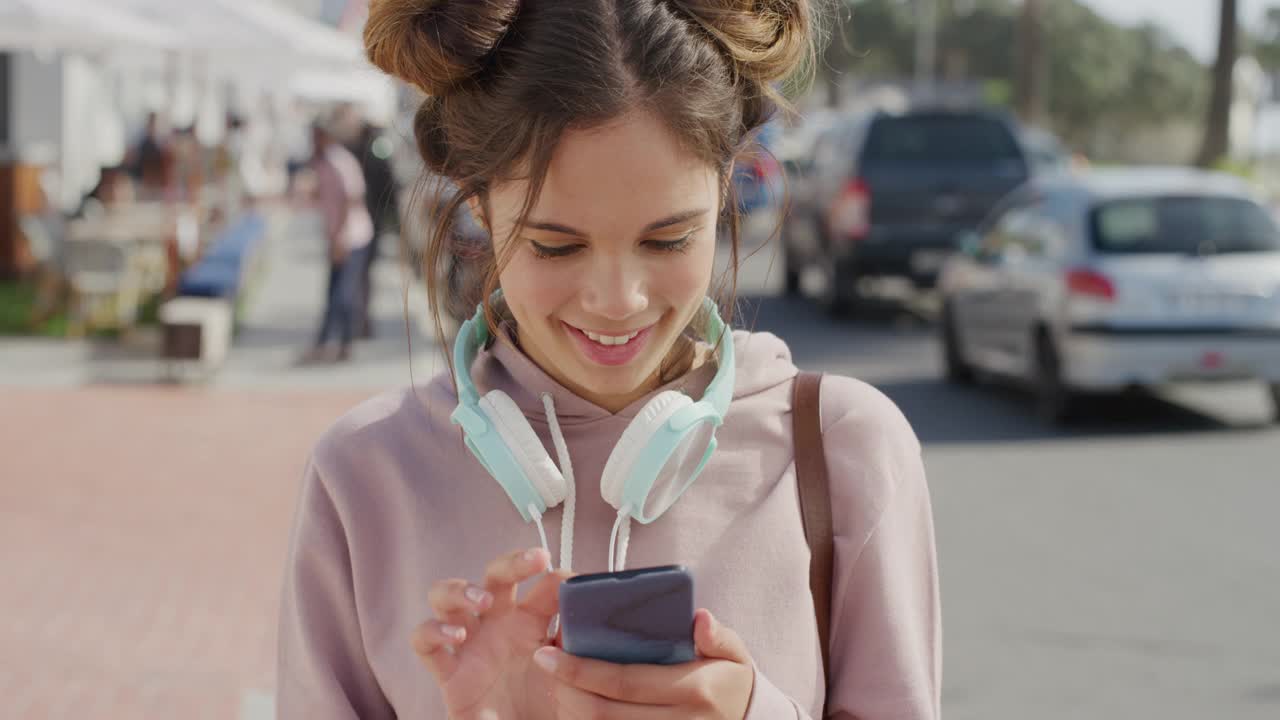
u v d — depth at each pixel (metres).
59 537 6.39
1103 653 4.98
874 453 1.51
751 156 1.42
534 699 1.30
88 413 9.38
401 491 1.51
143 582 5.75
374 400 1.58
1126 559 6.15
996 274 9.89
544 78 1.26
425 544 1.49
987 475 7.82
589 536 1.46
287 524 6.66
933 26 84.88
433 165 1.43
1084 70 82.19
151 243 14.67
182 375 10.69
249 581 5.77
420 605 1.48
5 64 18.42
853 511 1.49
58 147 18.78
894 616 1.48
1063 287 8.84
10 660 4.88
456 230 1.50
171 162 16.06
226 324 11.62
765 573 1.45
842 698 1.48
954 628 5.24
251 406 9.70
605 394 1.42
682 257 1.31
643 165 1.26
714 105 1.28
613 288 1.29
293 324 13.59
